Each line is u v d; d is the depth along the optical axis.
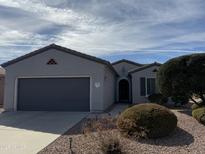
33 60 19.98
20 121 14.88
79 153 8.38
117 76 29.36
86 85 19.30
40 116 16.73
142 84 25.73
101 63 19.06
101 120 12.87
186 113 16.09
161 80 16.22
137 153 8.34
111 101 24.66
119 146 8.06
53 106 19.59
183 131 10.88
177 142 9.52
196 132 10.75
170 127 10.11
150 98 23.14
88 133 10.53
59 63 19.64
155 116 9.91
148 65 25.69
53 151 8.70
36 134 11.33
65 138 10.46
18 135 11.18
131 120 9.99
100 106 18.84
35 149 8.98
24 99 20.02
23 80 20.16
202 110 12.38
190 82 14.86
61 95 19.56
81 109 19.20
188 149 8.74
